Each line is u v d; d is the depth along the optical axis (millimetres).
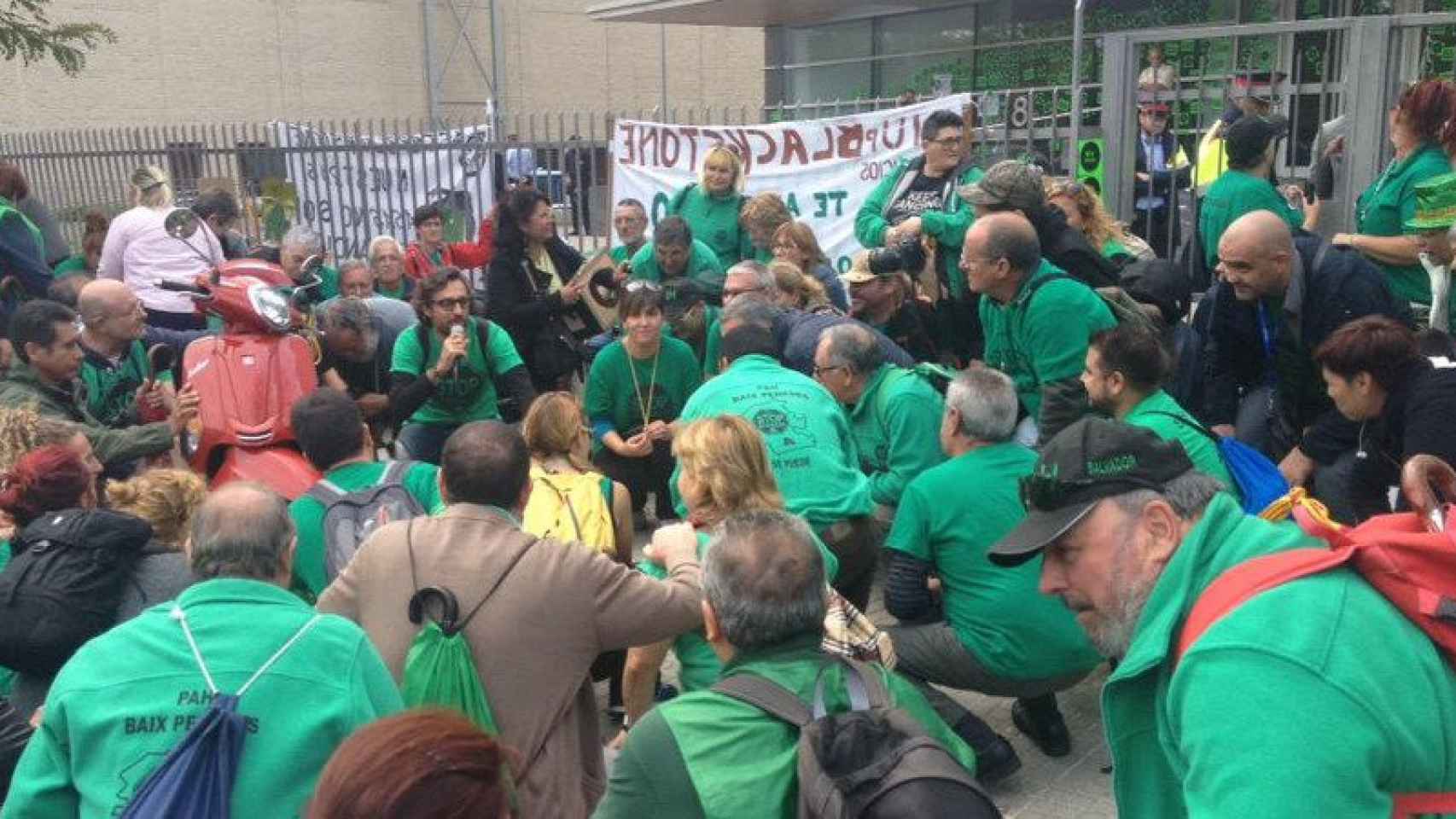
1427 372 3812
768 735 2162
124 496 3549
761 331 4844
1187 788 1660
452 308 6188
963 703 5035
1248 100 6953
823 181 9039
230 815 2334
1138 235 7574
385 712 2568
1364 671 1601
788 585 2273
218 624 2504
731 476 3494
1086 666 4109
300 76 29641
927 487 4180
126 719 2393
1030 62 14039
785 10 15961
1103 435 1967
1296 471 4496
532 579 2973
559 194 10984
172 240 8367
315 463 3920
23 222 7961
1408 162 5234
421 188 11242
